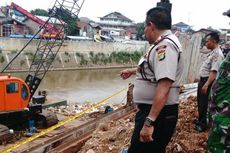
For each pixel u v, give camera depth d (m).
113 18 103.19
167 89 2.87
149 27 3.15
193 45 10.72
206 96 5.48
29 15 41.78
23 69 43.47
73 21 24.88
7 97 14.98
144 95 3.11
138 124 3.17
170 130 3.13
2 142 13.31
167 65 2.85
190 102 7.37
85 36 73.62
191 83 10.75
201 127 5.55
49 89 34.59
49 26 26.48
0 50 42.59
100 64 56.66
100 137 5.79
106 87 38.12
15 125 15.77
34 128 15.05
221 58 5.30
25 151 5.64
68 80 41.88
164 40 2.96
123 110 8.88
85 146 5.61
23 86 15.54
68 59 51.00
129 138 5.32
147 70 3.06
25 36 51.44
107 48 59.53
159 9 3.13
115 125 6.41
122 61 61.25
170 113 3.08
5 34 57.31
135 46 65.50
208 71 5.62
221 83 2.82
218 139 2.78
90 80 43.38
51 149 5.74
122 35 95.94
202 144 4.96
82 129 6.66
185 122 5.95
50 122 16.20
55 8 24.42
